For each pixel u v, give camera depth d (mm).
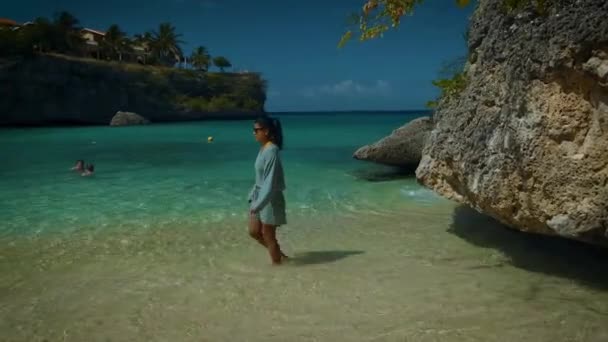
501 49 4785
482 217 7684
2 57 55281
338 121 79125
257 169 5652
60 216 8500
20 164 17141
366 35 4422
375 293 4660
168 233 7289
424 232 7016
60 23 73125
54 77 59844
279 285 4961
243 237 7047
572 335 3633
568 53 3859
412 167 14008
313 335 3789
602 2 3717
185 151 22797
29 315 4285
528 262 5418
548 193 4215
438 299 4453
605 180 3826
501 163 4664
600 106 3807
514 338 3615
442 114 6148
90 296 4727
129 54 86938
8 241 6852
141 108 71688
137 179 13297
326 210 8836
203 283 5062
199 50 100750
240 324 4031
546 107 4129
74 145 26891
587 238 4039
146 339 3789
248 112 89562
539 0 4238
